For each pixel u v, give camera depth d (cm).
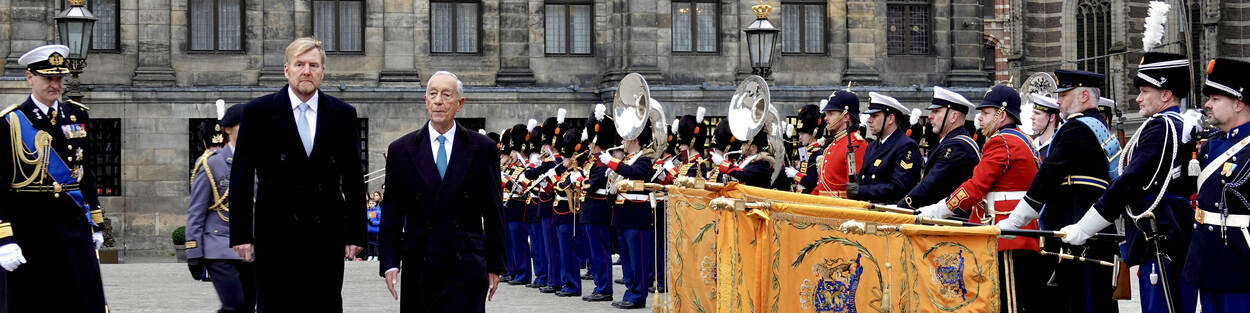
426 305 1142
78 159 1283
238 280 1388
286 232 1090
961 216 1305
